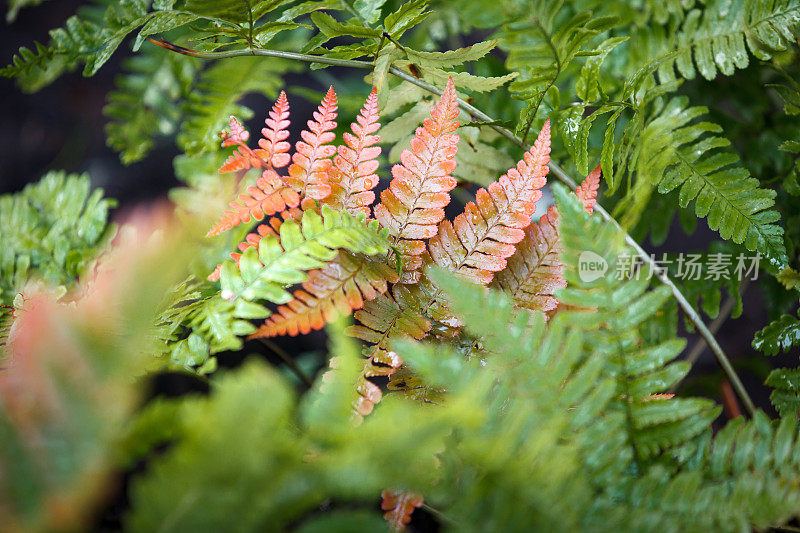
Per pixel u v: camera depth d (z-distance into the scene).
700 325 0.66
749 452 0.55
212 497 0.49
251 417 0.49
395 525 0.58
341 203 0.62
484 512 0.51
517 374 0.55
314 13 0.62
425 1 0.63
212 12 0.63
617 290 0.56
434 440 0.52
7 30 1.71
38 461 0.49
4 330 0.64
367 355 0.60
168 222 0.73
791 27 0.70
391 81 0.74
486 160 0.71
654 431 0.56
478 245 0.61
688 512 0.53
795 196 0.73
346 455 0.51
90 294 0.66
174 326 0.61
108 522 0.64
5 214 0.72
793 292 0.75
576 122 0.67
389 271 0.60
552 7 0.65
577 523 0.52
